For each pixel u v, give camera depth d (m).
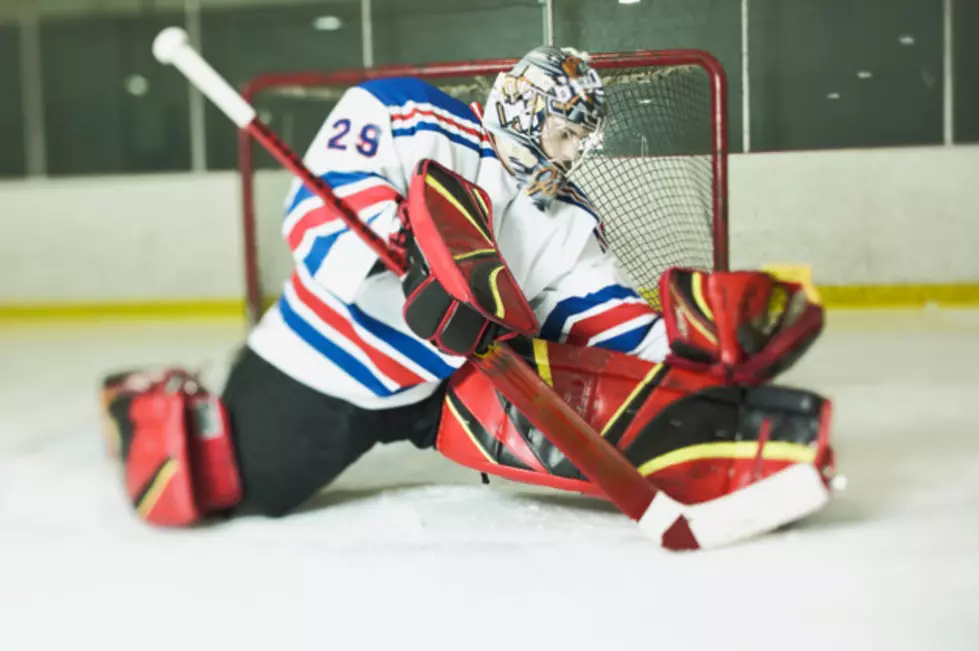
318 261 2.93
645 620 2.42
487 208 2.82
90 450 4.82
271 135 2.65
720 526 2.88
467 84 4.33
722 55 4.32
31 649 2.43
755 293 3.15
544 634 2.36
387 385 3.13
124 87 13.23
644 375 3.07
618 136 3.70
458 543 3.04
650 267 3.85
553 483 3.09
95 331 11.46
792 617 2.41
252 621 2.52
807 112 6.46
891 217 9.02
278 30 12.78
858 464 3.95
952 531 3.02
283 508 3.29
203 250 12.73
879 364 6.91
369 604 2.59
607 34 3.92
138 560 3.02
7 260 13.24
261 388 3.19
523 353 3.10
